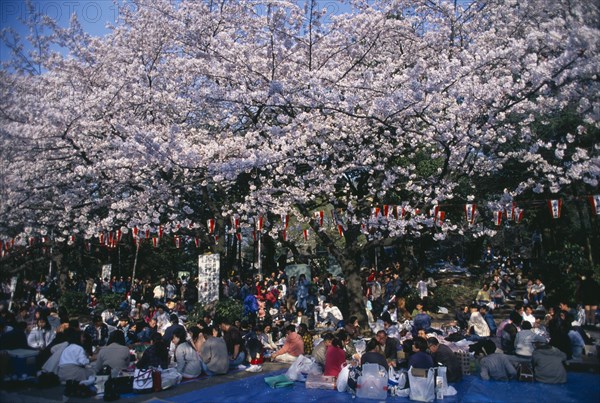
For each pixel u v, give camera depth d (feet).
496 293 43.14
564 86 33.78
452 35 47.42
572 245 37.11
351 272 45.83
